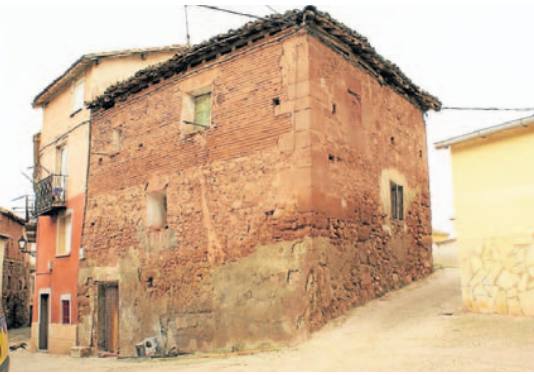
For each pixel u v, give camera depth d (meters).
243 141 12.31
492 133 10.46
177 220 13.67
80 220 17.53
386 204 13.95
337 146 12.04
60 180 19.05
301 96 11.36
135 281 14.77
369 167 13.30
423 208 16.08
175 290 13.44
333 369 7.88
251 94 12.33
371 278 12.76
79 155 18.11
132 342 14.55
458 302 11.79
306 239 10.80
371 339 9.75
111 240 15.91
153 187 14.59
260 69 12.23
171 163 14.12
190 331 12.83
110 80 18.30
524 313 9.86
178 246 13.54
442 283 14.45
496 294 10.32
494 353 7.89
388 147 14.43
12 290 30.03
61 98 20.16
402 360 8.02
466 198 10.95
